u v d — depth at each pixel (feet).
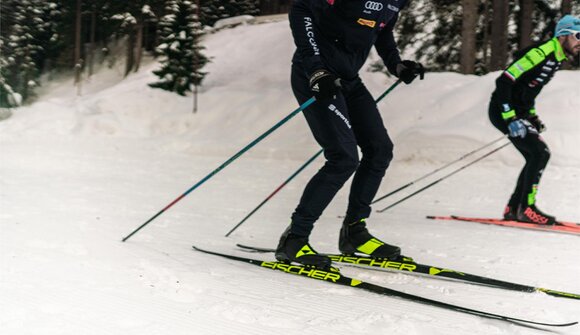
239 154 12.25
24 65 89.86
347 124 10.98
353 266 11.99
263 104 56.95
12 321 7.59
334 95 10.15
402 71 11.75
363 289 10.04
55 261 10.97
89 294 8.93
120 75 95.20
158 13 92.07
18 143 53.01
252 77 73.87
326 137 11.00
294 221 11.34
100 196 23.08
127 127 61.00
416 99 46.98
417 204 24.00
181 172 35.40
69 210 18.69
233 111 58.29
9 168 33.42
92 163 39.09
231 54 83.66
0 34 89.56
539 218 18.03
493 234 16.75
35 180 27.91
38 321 7.63
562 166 34.50
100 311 8.15
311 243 14.79
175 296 9.05
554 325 7.89
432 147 38.81
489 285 10.30
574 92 38.42
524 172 18.38
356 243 11.69
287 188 28.71
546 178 31.19
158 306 8.50
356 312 8.68
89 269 10.46
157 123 60.80
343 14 10.61
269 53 80.33
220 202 23.26
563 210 22.58
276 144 48.37
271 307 8.73
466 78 48.73
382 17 10.91
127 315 8.04
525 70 17.57
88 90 91.71
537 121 18.89
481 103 41.68
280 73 72.74
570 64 51.01
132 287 9.43
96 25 100.53
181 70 67.05
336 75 11.05
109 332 7.34
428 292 10.10
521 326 8.19
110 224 16.29
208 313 8.28
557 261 13.03
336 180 11.14
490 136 37.24
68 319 7.77
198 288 9.58
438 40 61.41
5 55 88.79
